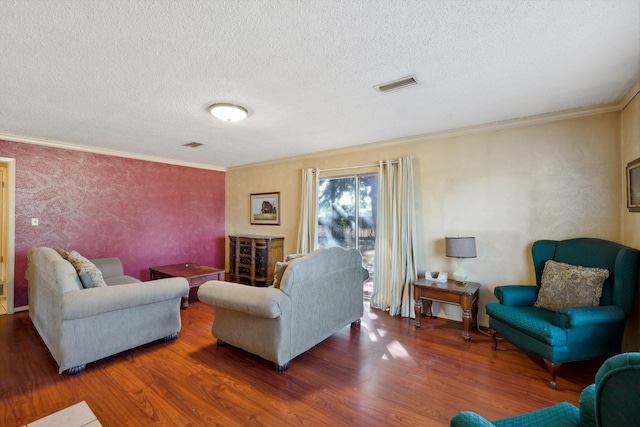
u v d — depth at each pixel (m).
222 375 2.39
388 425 1.83
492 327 2.83
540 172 3.12
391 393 2.15
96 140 4.07
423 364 2.57
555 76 2.22
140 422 1.84
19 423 1.82
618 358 0.82
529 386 2.24
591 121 2.88
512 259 3.26
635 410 0.76
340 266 3.09
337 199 4.76
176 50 1.85
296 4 1.44
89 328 2.44
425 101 2.71
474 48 1.85
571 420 1.20
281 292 2.42
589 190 2.88
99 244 4.60
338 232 4.74
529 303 2.83
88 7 1.45
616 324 2.26
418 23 1.60
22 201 3.91
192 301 4.52
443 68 2.10
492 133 3.39
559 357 2.18
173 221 5.54
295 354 2.53
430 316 3.76
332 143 4.27
